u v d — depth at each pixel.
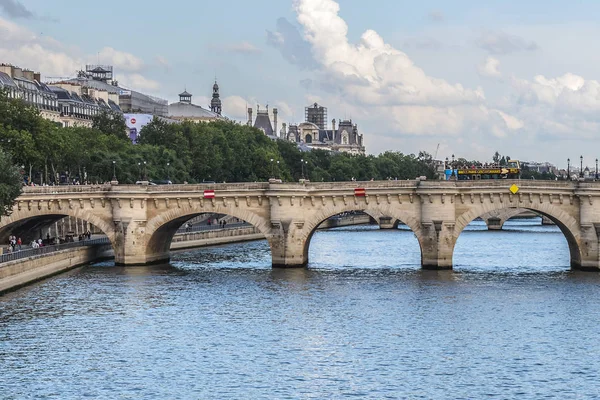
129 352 143.50
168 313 168.62
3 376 131.62
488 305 175.88
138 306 173.88
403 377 133.12
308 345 148.25
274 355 142.75
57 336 151.75
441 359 141.38
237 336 153.12
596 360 141.25
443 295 185.62
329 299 181.62
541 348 147.38
